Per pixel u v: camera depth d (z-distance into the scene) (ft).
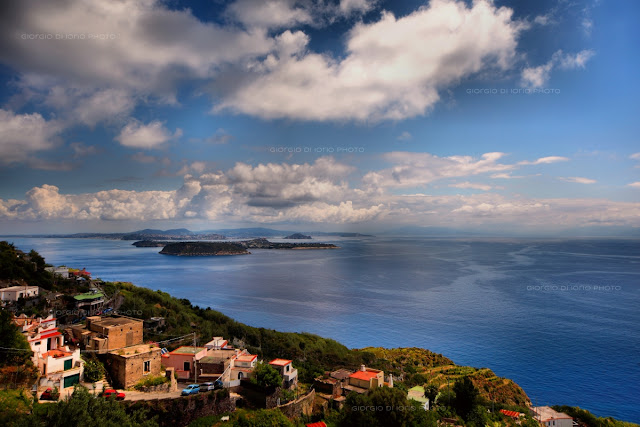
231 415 169.37
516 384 380.78
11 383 146.82
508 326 614.75
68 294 355.15
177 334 314.35
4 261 358.02
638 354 487.20
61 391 154.92
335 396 219.61
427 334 573.33
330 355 364.38
